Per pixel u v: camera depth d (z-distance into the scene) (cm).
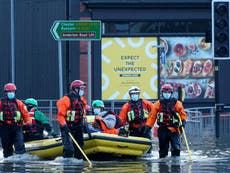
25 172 3044
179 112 3556
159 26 7381
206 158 3656
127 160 3606
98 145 3556
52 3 7506
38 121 3875
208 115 6094
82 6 7306
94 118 3778
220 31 4691
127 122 3766
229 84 7388
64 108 3447
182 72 7388
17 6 7556
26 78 7569
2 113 3638
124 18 7319
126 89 7356
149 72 7350
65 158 3484
